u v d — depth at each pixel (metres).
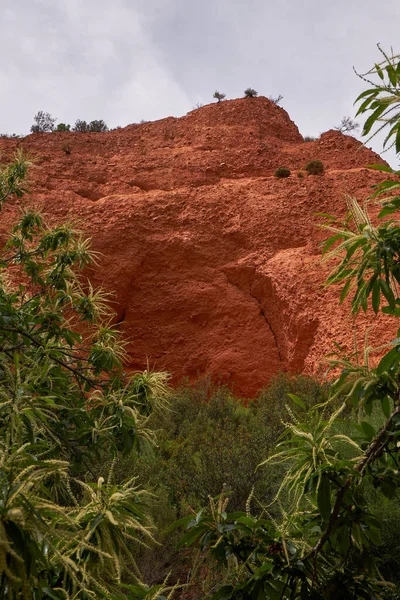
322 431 2.35
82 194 24.27
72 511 1.84
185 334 20.06
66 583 1.80
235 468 6.99
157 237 21.62
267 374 18.22
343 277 2.43
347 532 2.51
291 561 2.41
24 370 2.92
